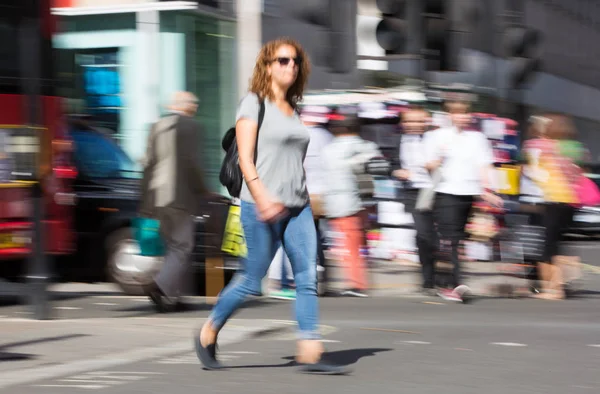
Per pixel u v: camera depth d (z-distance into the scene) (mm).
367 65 41438
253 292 14328
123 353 15953
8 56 24359
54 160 25719
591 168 56594
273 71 13836
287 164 13852
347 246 26188
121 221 26531
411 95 35688
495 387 13797
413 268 33375
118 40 35812
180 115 22016
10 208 24609
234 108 37719
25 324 19219
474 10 54406
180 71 36156
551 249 26484
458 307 23719
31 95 20203
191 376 14234
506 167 36406
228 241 25016
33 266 20344
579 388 13852
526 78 35031
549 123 27094
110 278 26484
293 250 14133
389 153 35500
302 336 14391
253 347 16797
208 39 37406
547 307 23969
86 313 21984
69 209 26172
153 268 23375
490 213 32781
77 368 14719
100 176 27406
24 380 13883
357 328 19453
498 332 19109
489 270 31625
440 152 25188
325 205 26266
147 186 22016
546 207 26578
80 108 34781
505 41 34844
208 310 22625
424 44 29672
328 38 36000
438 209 25266
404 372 14773
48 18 25641
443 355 16328
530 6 80312
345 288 26266
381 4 28859
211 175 36250
